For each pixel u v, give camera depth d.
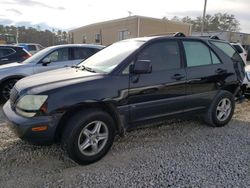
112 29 31.88
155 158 3.64
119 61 3.77
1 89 6.61
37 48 23.06
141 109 3.80
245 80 6.97
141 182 3.03
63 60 7.30
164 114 4.10
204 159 3.63
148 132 4.61
